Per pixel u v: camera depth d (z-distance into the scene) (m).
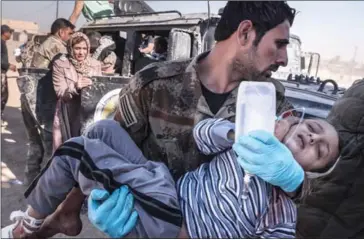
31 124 2.16
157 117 1.27
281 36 1.17
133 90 1.29
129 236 1.10
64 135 2.07
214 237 1.12
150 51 2.22
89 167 1.11
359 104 1.42
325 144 1.24
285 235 1.11
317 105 1.54
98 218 1.03
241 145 1.02
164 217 1.09
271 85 1.04
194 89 1.23
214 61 1.25
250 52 1.18
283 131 1.24
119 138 1.26
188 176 1.25
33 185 1.25
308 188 1.22
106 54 2.18
